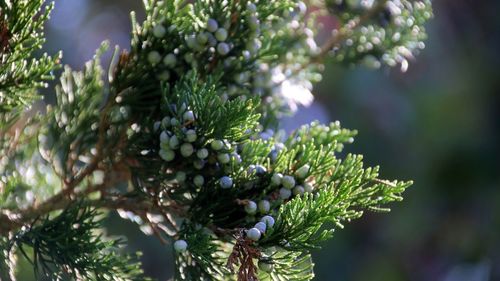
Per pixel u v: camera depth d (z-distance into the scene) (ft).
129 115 3.66
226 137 3.47
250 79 3.73
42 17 3.55
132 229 7.26
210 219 3.52
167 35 3.61
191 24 3.61
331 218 3.39
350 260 9.52
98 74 3.77
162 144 3.51
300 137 3.65
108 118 3.67
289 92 3.84
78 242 3.55
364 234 9.73
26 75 3.56
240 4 3.62
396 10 4.01
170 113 3.54
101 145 3.68
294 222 3.40
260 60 3.72
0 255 3.56
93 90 3.76
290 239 3.40
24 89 3.58
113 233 7.00
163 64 3.63
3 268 3.56
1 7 3.53
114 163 3.67
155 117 3.64
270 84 3.79
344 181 3.43
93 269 3.54
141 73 3.63
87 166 3.70
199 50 3.62
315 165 3.50
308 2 4.03
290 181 3.49
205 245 3.46
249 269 3.41
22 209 3.72
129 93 3.65
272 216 3.48
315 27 4.07
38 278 3.55
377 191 3.53
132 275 3.59
